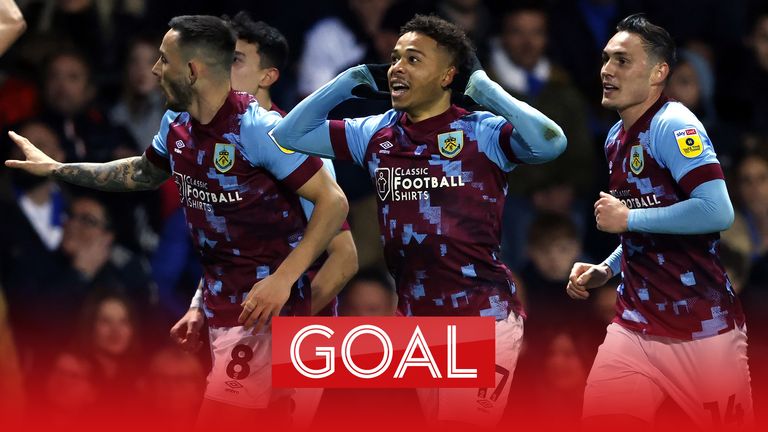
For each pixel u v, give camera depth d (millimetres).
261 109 14055
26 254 19719
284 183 13898
